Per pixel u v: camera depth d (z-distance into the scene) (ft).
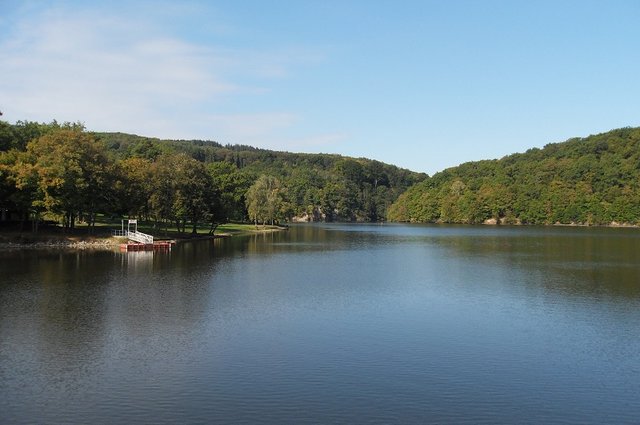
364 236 521.65
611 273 224.74
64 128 336.90
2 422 73.46
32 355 101.50
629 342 115.65
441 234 561.02
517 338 118.42
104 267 218.18
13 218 349.41
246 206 600.80
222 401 81.20
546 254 316.40
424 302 158.20
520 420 76.28
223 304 150.10
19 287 168.66
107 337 114.01
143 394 83.46
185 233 411.34
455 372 95.50
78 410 77.46
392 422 74.79
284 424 73.67
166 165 377.91
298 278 203.92
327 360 101.14
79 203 302.45
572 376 94.22
